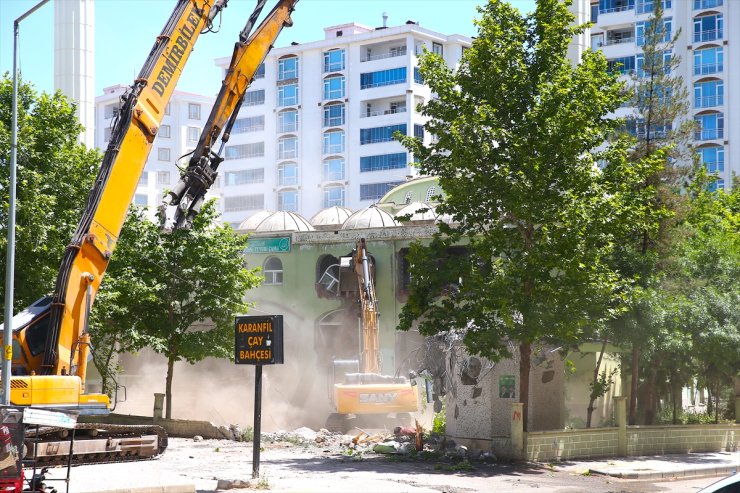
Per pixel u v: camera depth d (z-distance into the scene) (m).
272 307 53.44
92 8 62.81
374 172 98.88
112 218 20.84
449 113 26.42
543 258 25.06
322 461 24.95
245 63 23.92
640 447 29.61
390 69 98.62
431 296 26.92
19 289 30.41
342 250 52.25
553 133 24.89
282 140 104.50
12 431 14.35
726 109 84.94
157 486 18.12
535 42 27.12
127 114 21.23
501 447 26.66
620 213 25.55
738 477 10.06
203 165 22.89
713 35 85.69
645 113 34.44
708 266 34.16
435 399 32.34
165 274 35.16
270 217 57.09
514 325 25.66
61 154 31.64
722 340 31.28
